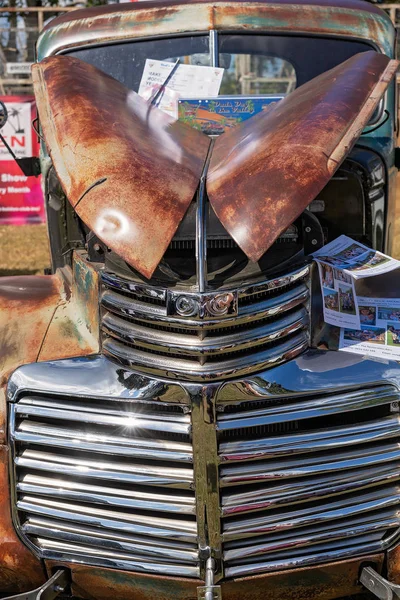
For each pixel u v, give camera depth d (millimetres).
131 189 2096
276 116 2502
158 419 2018
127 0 3436
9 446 2143
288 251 2254
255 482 2012
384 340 2156
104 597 2203
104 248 2340
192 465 2012
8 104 10000
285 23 3010
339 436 2049
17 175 10266
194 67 3023
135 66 3066
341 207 2752
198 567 2047
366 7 3119
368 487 2121
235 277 2061
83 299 2340
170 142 2480
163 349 2012
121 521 2084
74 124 2369
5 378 2160
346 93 2410
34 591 2045
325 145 2176
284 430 2062
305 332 2127
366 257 2326
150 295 2025
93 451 2057
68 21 3178
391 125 2863
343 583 2170
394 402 2105
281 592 2125
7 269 7609
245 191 2070
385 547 2145
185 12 3049
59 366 2146
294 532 2088
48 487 2127
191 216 2178
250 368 1997
